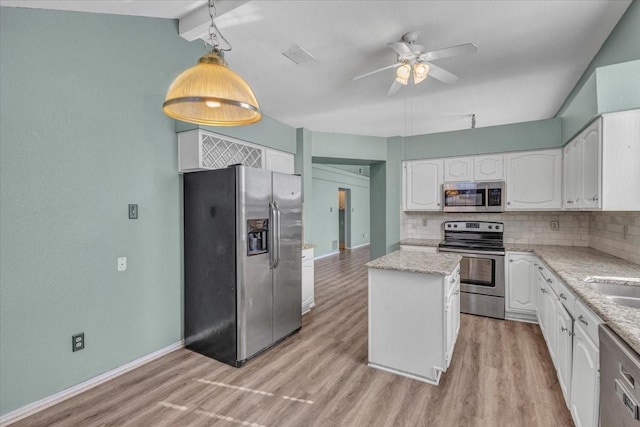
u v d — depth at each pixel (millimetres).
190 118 1711
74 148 2125
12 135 1845
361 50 2826
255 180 2664
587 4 2143
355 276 5996
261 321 2734
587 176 2477
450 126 5117
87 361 2201
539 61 2934
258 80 3426
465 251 3723
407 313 2348
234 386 2240
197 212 2783
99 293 2273
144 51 2564
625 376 1084
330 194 9008
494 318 3574
